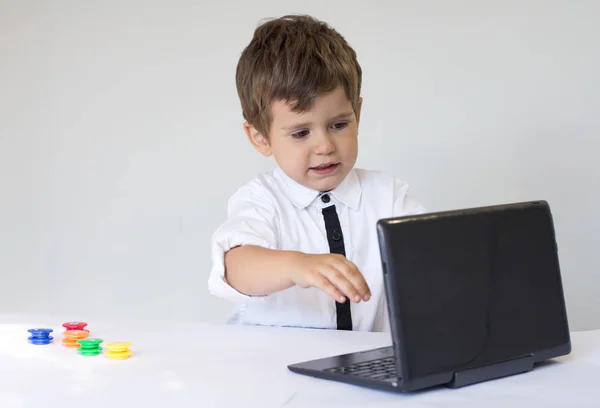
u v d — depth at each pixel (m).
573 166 2.16
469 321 0.79
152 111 2.41
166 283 2.44
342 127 1.28
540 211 0.89
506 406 0.71
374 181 1.46
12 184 2.54
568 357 0.91
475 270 0.81
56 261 2.52
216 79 2.35
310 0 2.29
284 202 1.39
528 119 2.17
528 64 2.16
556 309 0.88
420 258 0.77
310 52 1.26
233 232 1.22
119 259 2.47
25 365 0.90
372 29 2.24
